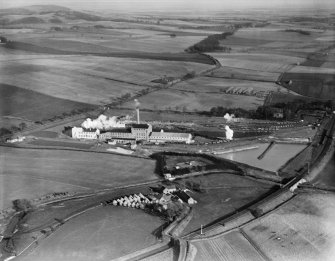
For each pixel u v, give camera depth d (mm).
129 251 173625
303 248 176125
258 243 180000
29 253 174625
